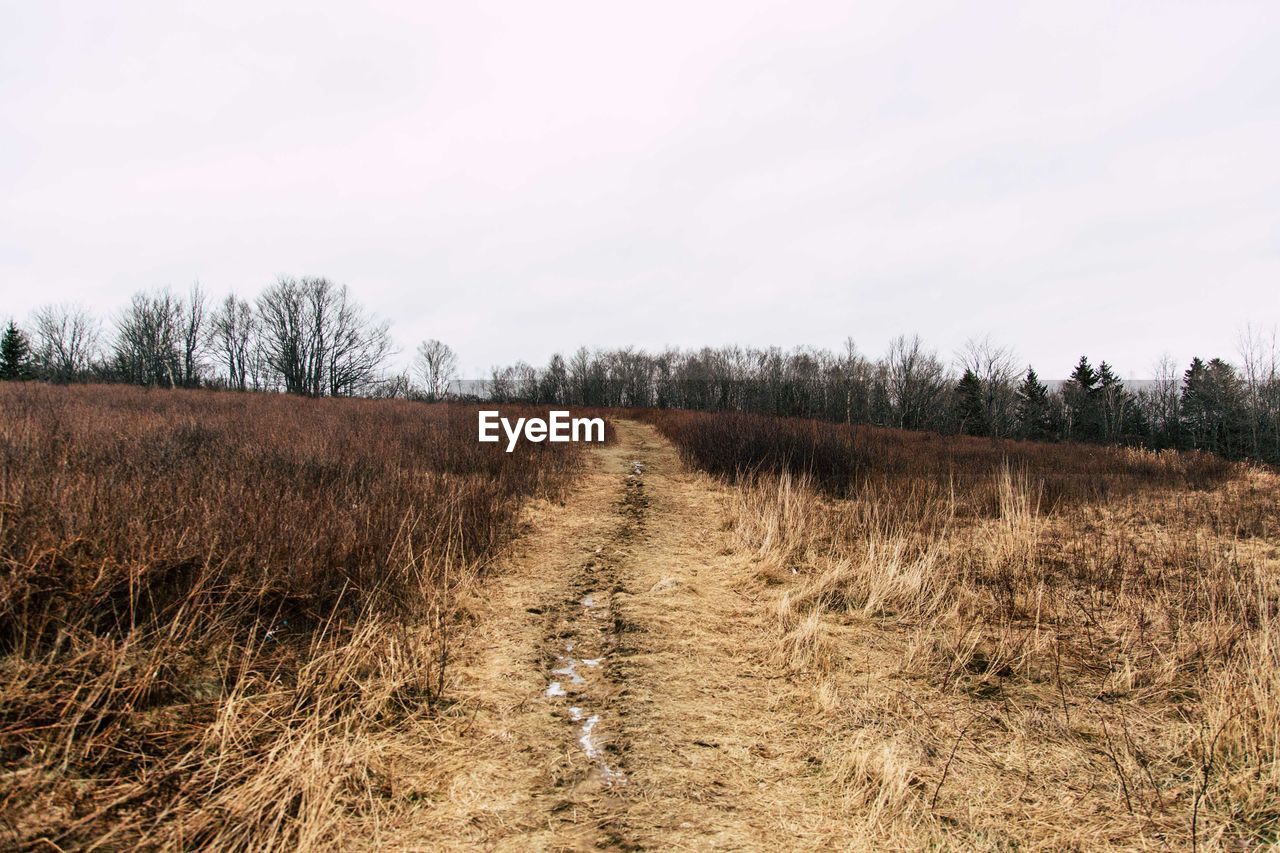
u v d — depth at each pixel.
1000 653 4.20
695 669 3.95
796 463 11.26
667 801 2.67
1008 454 17.05
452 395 54.03
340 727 3.02
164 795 2.40
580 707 3.45
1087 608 5.14
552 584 5.51
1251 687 3.33
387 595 4.38
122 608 3.35
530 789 2.73
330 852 2.28
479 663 3.90
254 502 4.71
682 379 57.97
